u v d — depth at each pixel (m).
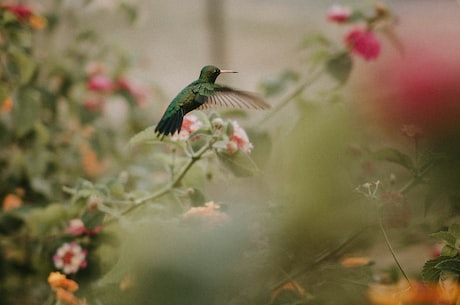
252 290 1.70
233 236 1.68
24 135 2.15
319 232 1.74
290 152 1.77
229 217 1.70
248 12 4.12
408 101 1.91
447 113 1.88
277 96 2.14
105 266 1.78
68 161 2.23
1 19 2.09
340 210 1.75
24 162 2.14
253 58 3.80
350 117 1.83
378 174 1.84
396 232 1.83
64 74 2.29
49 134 2.23
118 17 2.70
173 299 1.65
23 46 2.14
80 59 2.36
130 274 1.70
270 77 2.14
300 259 1.73
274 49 3.85
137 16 2.47
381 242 1.82
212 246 1.67
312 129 1.79
